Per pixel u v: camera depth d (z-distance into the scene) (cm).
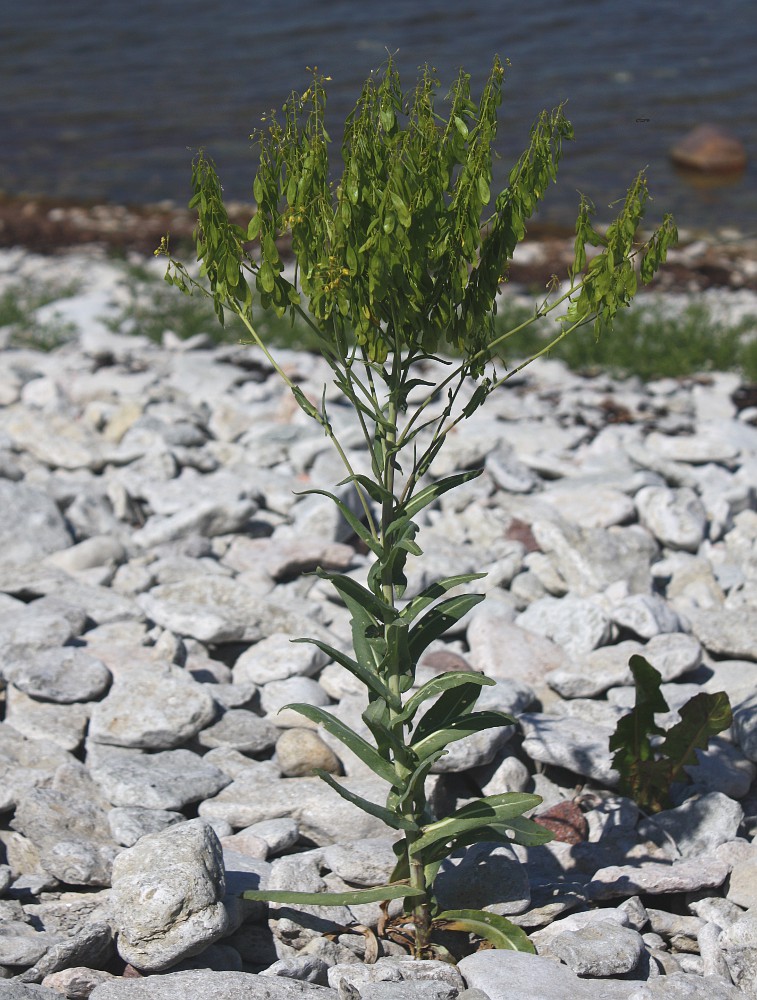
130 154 1939
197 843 315
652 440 728
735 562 588
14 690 445
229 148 1947
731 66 2389
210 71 2448
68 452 682
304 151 289
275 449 702
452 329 301
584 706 442
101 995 278
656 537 604
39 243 1378
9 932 316
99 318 1028
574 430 771
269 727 430
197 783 390
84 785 390
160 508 629
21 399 800
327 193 286
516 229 290
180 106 2200
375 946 323
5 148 1988
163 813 371
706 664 486
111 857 348
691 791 395
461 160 288
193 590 518
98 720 415
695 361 907
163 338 971
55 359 905
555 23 2803
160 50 2652
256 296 1056
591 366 916
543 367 909
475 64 2412
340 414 759
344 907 336
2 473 657
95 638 491
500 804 316
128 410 732
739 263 1294
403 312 287
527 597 550
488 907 337
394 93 289
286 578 570
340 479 643
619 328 941
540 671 469
